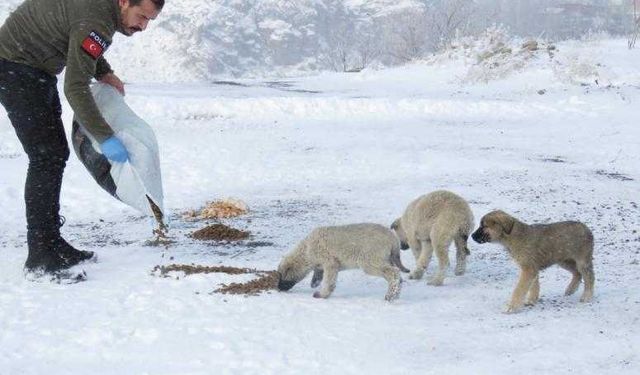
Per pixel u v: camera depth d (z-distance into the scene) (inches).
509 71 1197.7
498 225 251.1
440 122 813.2
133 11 265.1
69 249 301.1
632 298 258.5
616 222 393.7
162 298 261.7
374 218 409.7
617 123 792.3
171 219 418.0
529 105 898.7
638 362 199.3
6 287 273.4
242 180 525.3
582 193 472.1
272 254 337.4
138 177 271.0
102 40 259.3
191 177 532.7
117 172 269.6
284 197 473.4
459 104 892.0
